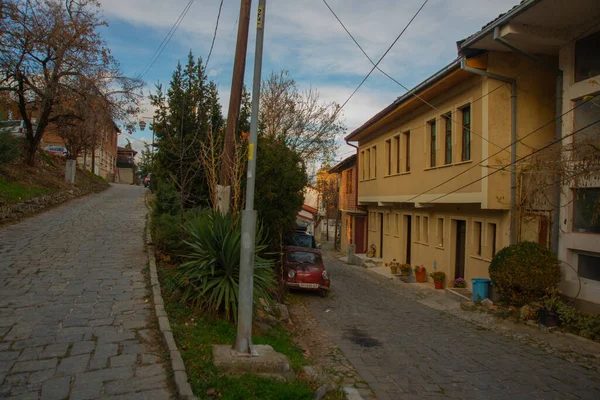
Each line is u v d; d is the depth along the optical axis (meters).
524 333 9.16
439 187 14.45
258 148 12.70
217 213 7.64
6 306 6.55
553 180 10.28
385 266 20.59
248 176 5.54
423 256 16.98
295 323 9.95
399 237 19.28
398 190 18.06
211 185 9.34
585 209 9.62
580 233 9.60
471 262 13.66
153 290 7.39
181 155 10.38
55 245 11.08
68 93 20.86
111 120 22.45
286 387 4.89
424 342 8.68
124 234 13.29
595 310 9.19
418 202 16.02
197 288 6.82
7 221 14.23
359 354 7.86
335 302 12.85
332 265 22.56
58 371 4.65
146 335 5.74
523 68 11.90
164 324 5.96
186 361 5.09
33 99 22.58
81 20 20.12
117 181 54.53
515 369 7.04
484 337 9.04
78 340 5.46
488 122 11.74
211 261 6.95
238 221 7.66
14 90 20.08
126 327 5.96
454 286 14.02
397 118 18.31
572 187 9.77
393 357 7.70
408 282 16.53
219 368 5.07
